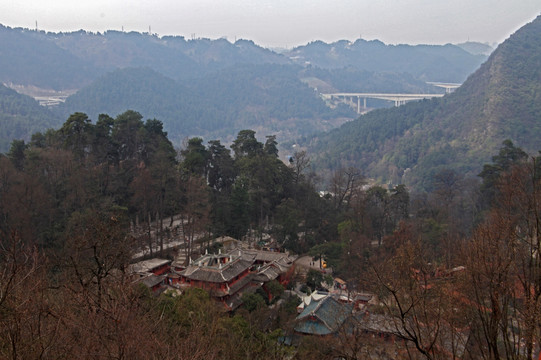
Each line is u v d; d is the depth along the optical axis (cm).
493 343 1959
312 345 3597
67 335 1706
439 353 2103
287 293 6394
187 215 7675
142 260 6544
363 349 3064
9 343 1527
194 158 8956
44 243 5594
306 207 9038
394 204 9538
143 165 8625
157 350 1750
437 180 12200
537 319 1811
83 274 2692
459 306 2125
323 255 7538
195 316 3050
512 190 2384
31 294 1772
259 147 10788
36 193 6069
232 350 2897
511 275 2031
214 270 5647
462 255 2169
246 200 8294
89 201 6944
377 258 6091
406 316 2316
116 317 1678
